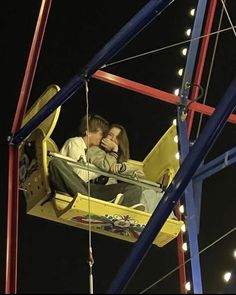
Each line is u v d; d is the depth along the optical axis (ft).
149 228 11.89
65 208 16.22
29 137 17.25
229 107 11.62
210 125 11.73
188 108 18.26
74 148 17.28
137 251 11.73
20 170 17.37
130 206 16.88
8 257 16.42
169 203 11.91
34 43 17.20
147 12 14.87
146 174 18.62
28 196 17.06
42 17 17.16
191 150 11.84
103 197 16.92
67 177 16.60
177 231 16.98
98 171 17.26
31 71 17.26
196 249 16.20
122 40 15.30
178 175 11.91
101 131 18.39
